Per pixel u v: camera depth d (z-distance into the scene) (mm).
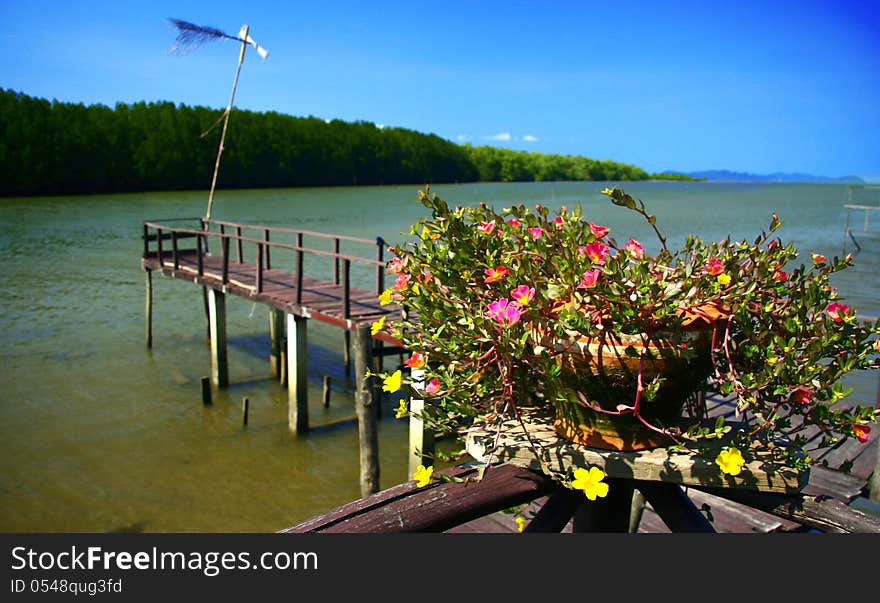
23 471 7527
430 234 1560
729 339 1394
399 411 1521
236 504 6910
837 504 1355
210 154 72562
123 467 7711
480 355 1440
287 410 9664
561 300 1417
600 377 1367
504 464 1478
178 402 9883
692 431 1338
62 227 34250
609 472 1373
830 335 1318
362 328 6633
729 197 76125
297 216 42938
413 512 1301
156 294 17906
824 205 55656
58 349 12523
